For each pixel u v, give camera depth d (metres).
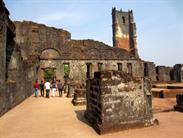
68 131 6.39
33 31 32.66
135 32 56.12
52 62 31.95
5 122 7.84
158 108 10.26
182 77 37.72
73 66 32.81
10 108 10.90
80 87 13.23
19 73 13.88
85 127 6.87
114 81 6.50
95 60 34.22
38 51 32.06
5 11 10.12
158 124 6.96
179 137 5.51
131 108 6.60
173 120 7.52
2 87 9.27
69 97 17.20
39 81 30.64
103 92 6.30
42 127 6.94
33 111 10.27
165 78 39.69
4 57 9.94
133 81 6.79
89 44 34.56
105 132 6.05
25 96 16.31
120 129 6.29
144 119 6.71
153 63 39.00
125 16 58.97
